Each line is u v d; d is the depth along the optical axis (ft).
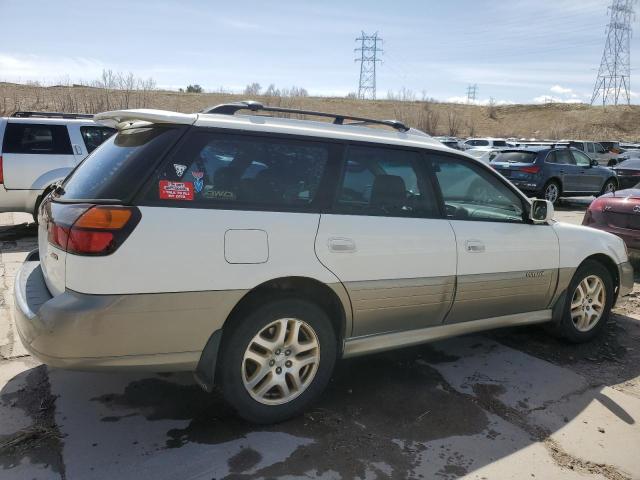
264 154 10.12
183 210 9.14
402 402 11.47
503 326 13.75
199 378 9.63
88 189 9.45
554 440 10.27
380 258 10.96
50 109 147.13
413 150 12.03
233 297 9.43
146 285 8.78
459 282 12.21
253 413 10.05
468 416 10.99
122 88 201.77
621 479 9.19
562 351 14.75
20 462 8.89
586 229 15.20
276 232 9.81
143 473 8.72
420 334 12.13
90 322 8.48
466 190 12.88
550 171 47.85
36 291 9.73
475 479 8.99
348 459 9.36
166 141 9.36
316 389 10.71
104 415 10.43
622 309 18.45
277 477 8.79
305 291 10.47
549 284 14.07
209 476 8.73
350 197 10.93
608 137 211.20
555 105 255.70
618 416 11.26
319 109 220.43
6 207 26.89
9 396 11.03
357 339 11.25
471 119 242.78
